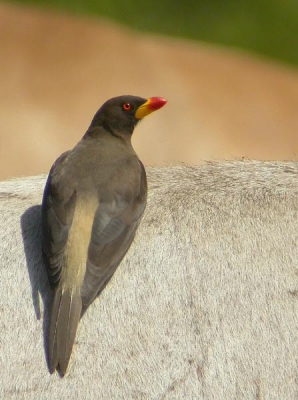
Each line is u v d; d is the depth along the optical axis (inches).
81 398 315.6
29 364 316.2
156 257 332.8
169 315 325.1
